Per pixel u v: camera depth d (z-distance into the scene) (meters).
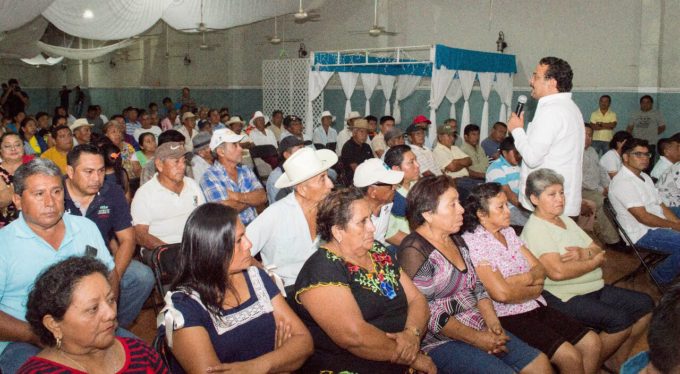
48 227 2.48
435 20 11.44
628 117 9.20
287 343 2.19
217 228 2.03
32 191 2.40
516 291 2.79
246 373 2.03
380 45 12.37
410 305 2.47
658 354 1.23
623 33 9.14
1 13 6.85
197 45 16.05
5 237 2.46
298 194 3.04
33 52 11.83
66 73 20.28
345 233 2.33
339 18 12.99
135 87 18.19
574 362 2.65
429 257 2.63
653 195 4.86
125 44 14.93
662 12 8.73
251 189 4.59
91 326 1.66
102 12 8.42
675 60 8.73
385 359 2.27
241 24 10.16
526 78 10.27
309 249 3.03
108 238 3.43
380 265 2.44
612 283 4.90
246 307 2.16
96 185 3.18
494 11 10.57
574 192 3.65
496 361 2.48
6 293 2.45
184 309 2.01
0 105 13.54
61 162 5.98
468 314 2.68
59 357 1.70
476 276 2.77
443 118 11.28
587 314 3.09
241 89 15.30
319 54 9.70
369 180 3.21
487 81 9.42
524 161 3.65
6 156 4.29
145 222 3.92
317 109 11.42
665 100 8.88
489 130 10.84
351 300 2.25
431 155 6.83
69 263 1.69
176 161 3.94
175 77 16.86
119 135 6.43
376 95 12.41
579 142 3.61
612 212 4.71
